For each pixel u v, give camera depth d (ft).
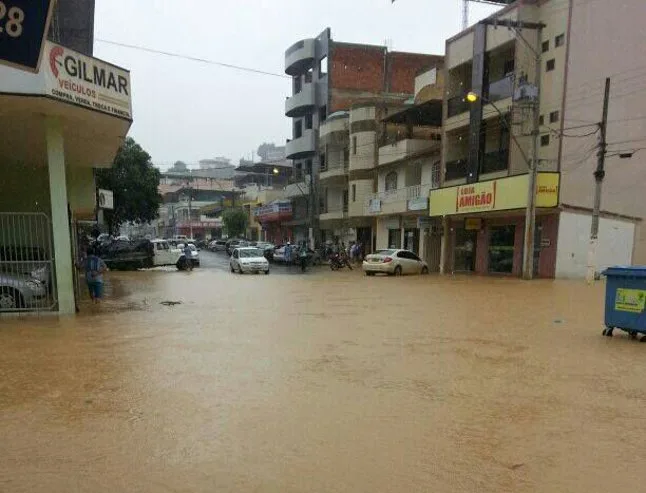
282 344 26.66
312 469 11.87
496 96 80.59
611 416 15.69
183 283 69.62
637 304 27.48
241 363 22.33
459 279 74.95
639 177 75.97
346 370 21.17
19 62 19.27
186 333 29.94
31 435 13.92
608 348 25.79
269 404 16.62
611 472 11.89
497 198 74.74
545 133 74.69
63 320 35.09
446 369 21.42
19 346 25.86
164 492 10.77
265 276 84.28
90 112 36.96
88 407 16.26
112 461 12.28
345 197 145.07
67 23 56.34
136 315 37.70
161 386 18.66
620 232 75.41
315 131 155.94
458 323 33.83
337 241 143.23
